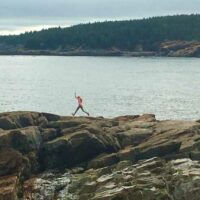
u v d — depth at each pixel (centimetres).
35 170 3912
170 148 3947
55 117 4634
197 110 8269
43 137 4159
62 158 4062
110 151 4169
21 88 12250
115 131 4388
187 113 7919
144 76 17075
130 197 2878
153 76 17088
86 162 4100
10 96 10188
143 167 3238
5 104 8862
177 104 9050
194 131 4191
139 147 4009
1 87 12438
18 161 3628
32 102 9219
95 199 2888
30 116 4466
